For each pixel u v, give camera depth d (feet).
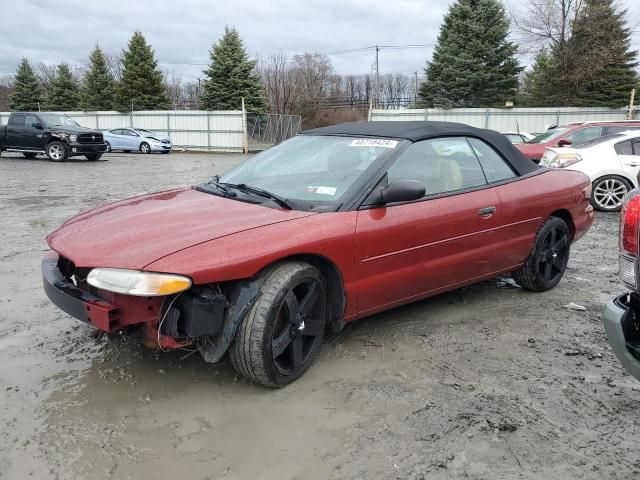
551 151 32.89
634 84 103.71
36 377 10.07
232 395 9.55
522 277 14.83
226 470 7.59
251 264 8.98
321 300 10.28
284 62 184.03
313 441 8.28
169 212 10.66
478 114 86.79
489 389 9.88
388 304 11.44
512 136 59.47
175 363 10.66
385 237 10.78
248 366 9.26
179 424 8.66
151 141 90.53
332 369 10.56
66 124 64.85
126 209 11.37
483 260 12.99
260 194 11.34
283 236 9.46
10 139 62.95
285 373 9.74
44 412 8.92
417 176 11.70
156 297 8.68
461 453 8.01
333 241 10.00
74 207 29.50
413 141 11.86
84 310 8.95
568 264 18.86
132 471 7.54
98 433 8.38
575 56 106.01
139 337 10.03
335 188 10.99
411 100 155.94
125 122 107.76
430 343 11.82
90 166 58.13
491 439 8.36
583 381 10.23
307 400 9.43
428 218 11.49
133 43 129.08
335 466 7.70
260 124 104.01
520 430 8.61
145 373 10.27
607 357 11.29
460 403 9.39
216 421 8.77
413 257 11.41
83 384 9.84
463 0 104.99
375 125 13.12
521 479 7.48
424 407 9.25
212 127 101.40
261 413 9.01
